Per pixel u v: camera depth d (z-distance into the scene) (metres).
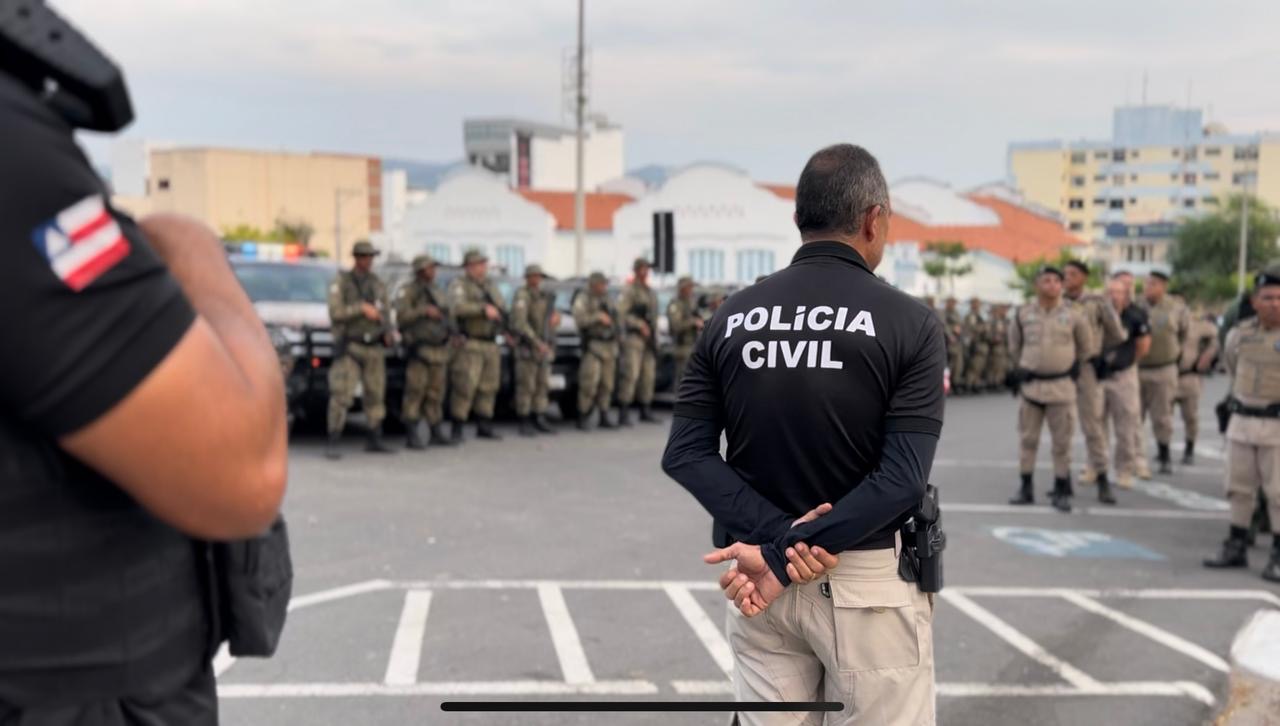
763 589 2.43
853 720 2.50
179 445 1.04
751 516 2.44
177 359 1.03
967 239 60.06
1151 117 137.12
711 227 44.16
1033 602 6.19
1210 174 121.06
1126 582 6.70
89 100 0.99
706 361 2.62
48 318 0.96
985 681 4.86
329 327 10.53
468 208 49.78
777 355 2.46
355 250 10.13
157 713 1.17
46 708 1.08
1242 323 7.18
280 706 4.29
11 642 1.06
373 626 5.29
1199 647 5.42
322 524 7.46
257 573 1.29
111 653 1.11
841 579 2.46
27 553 1.05
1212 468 11.91
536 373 12.34
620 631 5.31
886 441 2.40
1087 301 9.29
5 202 0.94
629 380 13.48
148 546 1.14
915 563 2.50
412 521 7.63
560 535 7.34
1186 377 12.01
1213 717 3.79
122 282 1.00
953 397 22.25
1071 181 125.19
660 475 9.80
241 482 1.09
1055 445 9.09
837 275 2.50
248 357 1.15
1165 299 11.48
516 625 5.36
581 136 26.56
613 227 46.62
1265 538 8.17
